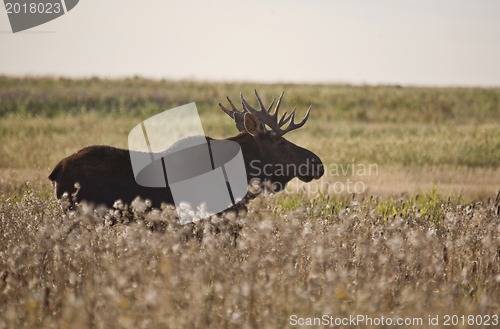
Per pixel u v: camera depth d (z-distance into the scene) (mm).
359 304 29156
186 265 30156
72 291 29656
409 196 65688
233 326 27578
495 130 139000
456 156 104375
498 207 47156
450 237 38469
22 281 31000
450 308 30219
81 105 179750
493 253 36562
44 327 27641
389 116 178375
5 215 39656
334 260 33031
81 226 35000
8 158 91625
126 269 29328
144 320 25656
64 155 93562
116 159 41531
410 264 34500
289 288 29000
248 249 34219
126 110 177250
